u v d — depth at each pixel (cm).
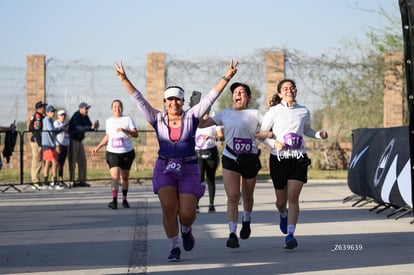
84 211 1462
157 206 1553
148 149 2547
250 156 984
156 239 1076
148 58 2577
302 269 834
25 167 2573
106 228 1202
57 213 1428
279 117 980
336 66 2583
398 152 1290
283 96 991
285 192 1007
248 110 998
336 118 2617
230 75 859
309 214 1384
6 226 1233
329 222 1260
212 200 1431
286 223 1038
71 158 2081
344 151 2631
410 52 747
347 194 1806
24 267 859
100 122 2588
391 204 1330
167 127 856
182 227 886
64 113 2088
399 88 2603
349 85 2598
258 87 2567
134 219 1324
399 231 1148
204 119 999
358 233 1127
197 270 832
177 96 854
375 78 2605
